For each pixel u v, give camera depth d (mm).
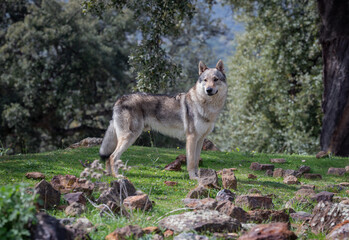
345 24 14805
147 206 5109
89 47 23688
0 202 3357
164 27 11945
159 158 10484
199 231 4211
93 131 26391
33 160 8906
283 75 22062
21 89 24500
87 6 12094
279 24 21297
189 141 8219
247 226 4402
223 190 5961
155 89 12125
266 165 9844
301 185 7965
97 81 26281
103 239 3902
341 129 15102
